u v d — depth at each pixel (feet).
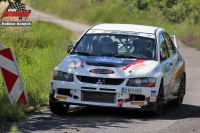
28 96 106.42
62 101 95.25
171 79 105.60
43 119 92.94
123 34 105.81
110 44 103.86
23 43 183.52
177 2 419.54
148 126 88.33
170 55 110.73
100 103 93.66
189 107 112.16
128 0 504.84
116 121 92.07
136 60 99.40
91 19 503.20
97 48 103.45
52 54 171.53
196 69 178.19
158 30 109.50
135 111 103.09
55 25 337.52
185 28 341.82
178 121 93.91
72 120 92.32
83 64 96.78
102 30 107.65
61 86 95.25
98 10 510.99
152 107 94.43
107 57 100.32
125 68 95.40
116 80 93.66
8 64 99.04
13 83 99.09
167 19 408.05
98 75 93.97
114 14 486.38
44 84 120.47
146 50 102.58
